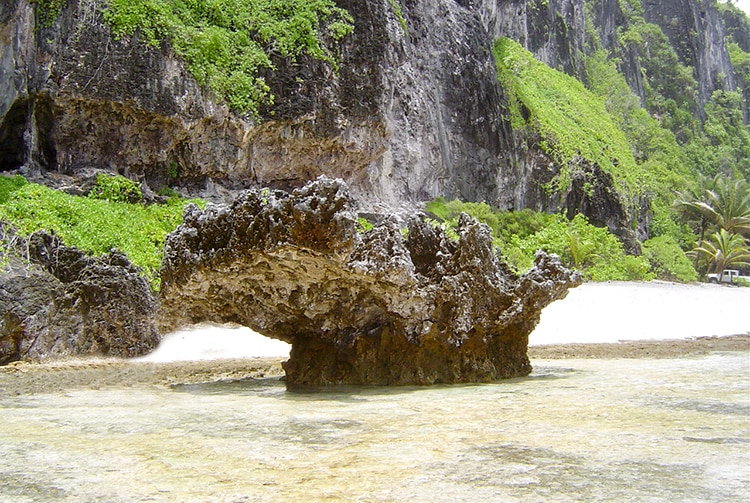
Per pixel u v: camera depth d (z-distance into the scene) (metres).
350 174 26.81
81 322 14.67
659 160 61.94
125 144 20.73
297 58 24.23
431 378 9.84
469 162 34.66
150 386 9.98
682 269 42.69
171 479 4.49
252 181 24.05
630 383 9.16
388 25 26.98
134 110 20.36
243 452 5.23
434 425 6.27
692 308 24.66
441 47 34.31
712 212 53.16
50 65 19.11
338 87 25.17
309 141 24.58
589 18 68.56
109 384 10.23
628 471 4.54
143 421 6.64
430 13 34.25
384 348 9.98
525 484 4.28
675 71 81.88
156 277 16.66
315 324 9.98
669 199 57.31
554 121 42.75
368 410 7.23
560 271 11.04
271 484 4.36
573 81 53.72
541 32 52.97
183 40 21.62
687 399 7.60
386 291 9.25
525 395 8.20
